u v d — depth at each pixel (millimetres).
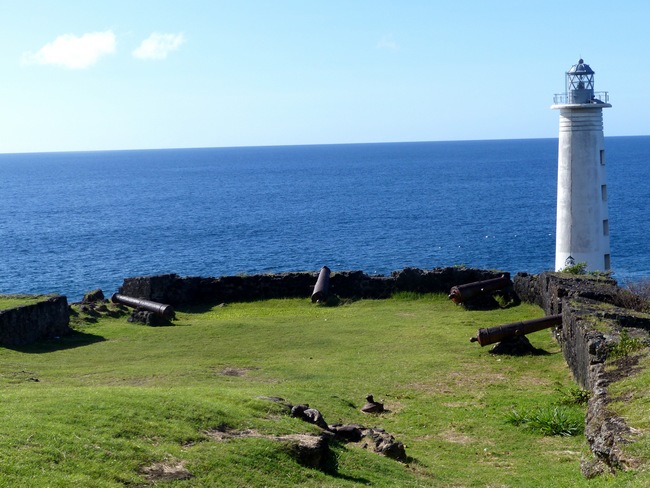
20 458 11352
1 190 185250
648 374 15961
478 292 36312
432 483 14594
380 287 39500
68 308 32625
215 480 12312
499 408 20266
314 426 15789
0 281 62188
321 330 31641
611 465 12977
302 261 70625
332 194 148500
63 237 89375
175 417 14406
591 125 39125
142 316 33500
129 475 11758
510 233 83875
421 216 102750
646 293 36344
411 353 27141
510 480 14984
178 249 79062
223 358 26344
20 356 25953
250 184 188625
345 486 13203
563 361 25328
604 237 40219
